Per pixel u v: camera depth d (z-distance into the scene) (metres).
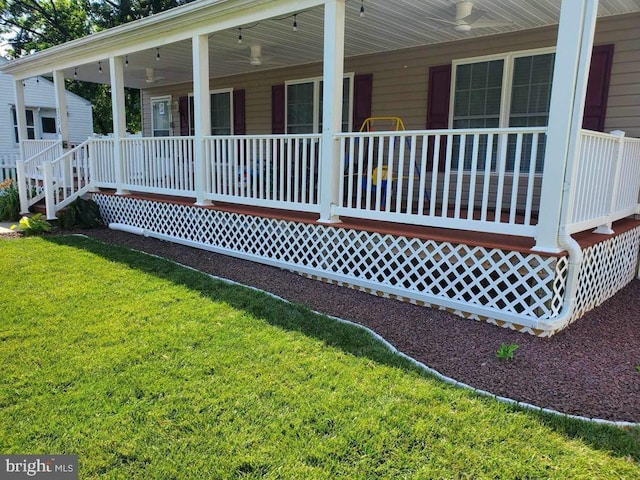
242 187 6.03
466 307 4.08
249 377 2.91
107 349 3.26
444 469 2.14
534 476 2.10
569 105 3.48
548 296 3.69
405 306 4.41
